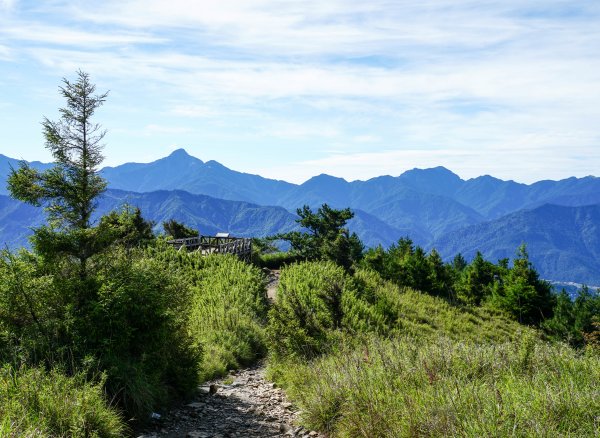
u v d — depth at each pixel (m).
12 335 7.99
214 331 17.59
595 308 32.97
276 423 8.45
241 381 12.95
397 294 34.81
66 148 9.04
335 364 9.98
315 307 20.78
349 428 6.87
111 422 6.75
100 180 9.40
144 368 8.71
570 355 7.78
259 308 23.58
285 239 42.94
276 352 13.83
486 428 5.05
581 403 5.39
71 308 8.54
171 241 35.84
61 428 6.12
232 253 35.88
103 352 8.26
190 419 8.59
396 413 6.44
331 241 37.88
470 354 8.37
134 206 10.02
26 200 8.96
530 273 39.84
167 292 9.77
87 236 9.06
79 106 9.14
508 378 6.98
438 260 44.66
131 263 9.70
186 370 10.13
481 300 46.59
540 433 4.79
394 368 8.12
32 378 6.82
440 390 6.46
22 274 8.56
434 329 27.56
